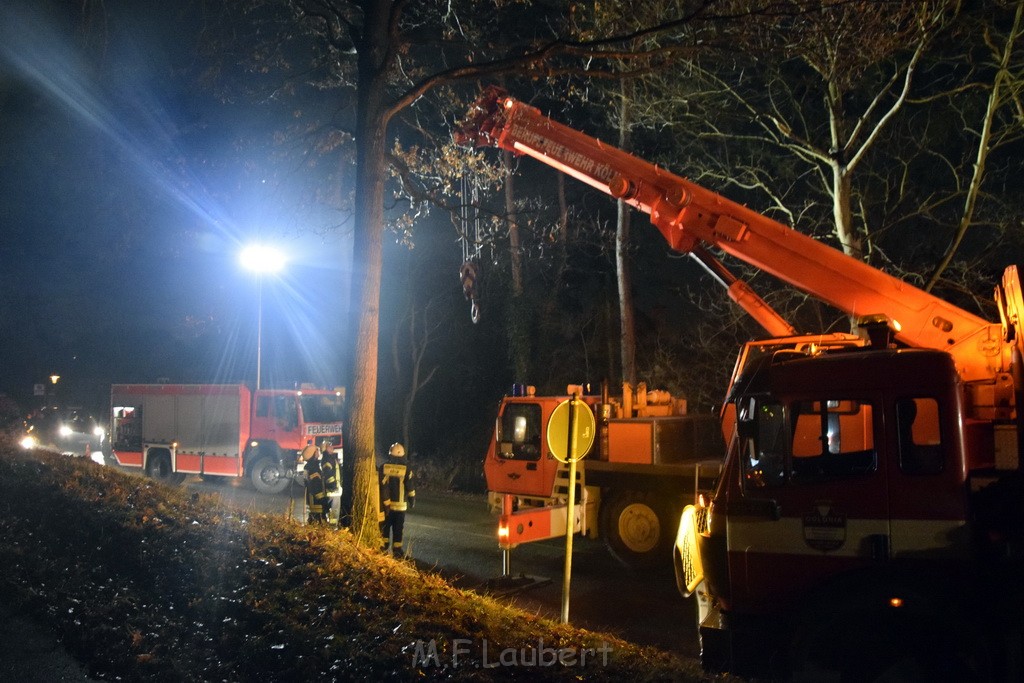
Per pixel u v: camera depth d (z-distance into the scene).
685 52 10.85
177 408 21.47
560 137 10.35
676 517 11.20
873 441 6.16
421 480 22.31
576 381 23.89
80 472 11.79
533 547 13.33
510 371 25.08
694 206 9.71
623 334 19.22
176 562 7.75
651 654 6.68
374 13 10.36
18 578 7.39
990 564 5.89
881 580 5.99
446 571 11.56
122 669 5.71
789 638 6.30
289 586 7.21
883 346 6.85
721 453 12.87
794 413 6.42
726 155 17.55
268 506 17.08
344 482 10.02
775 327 9.82
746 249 9.45
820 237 16.06
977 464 7.18
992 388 7.66
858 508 6.13
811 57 12.91
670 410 12.35
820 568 6.19
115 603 6.85
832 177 17.42
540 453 12.53
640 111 17.41
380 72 10.37
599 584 10.89
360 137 10.33
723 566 6.56
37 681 5.53
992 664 5.77
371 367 10.16
